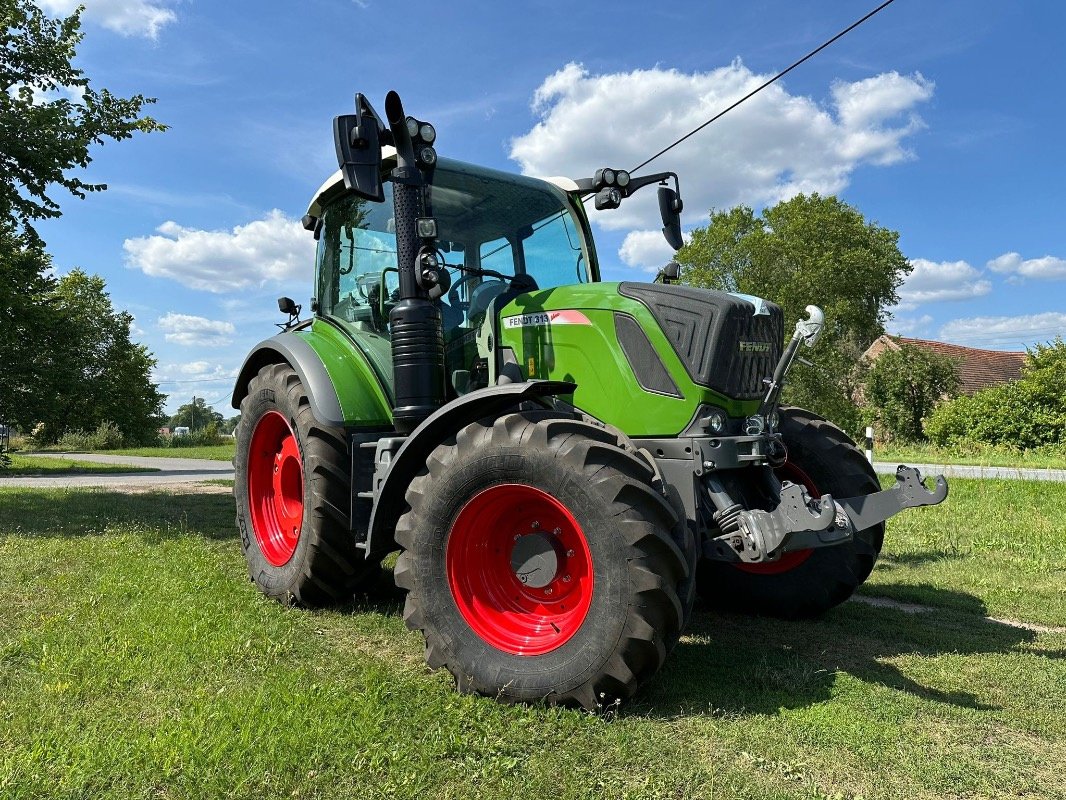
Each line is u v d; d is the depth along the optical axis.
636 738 2.48
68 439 37.75
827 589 3.98
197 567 4.92
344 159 3.31
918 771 2.27
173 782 2.14
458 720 2.56
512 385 2.95
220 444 47.44
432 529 2.99
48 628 3.50
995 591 4.66
